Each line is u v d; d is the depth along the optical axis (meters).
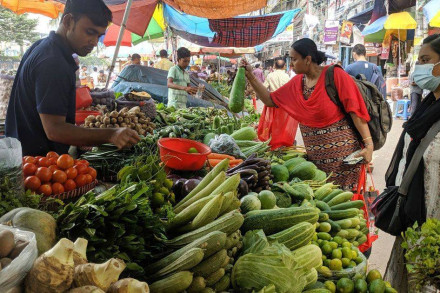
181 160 2.61
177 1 7.20
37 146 2.48
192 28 10.09
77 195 2.21
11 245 1.03
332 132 3.76
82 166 2.30
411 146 2.68
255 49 21.45
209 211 1.83
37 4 8.87
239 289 1.76
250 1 7.02
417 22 9.85
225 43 10.24
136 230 1.65
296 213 2.17
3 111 4.02
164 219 1.92
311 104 3.76
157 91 8.34
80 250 1.17
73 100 2.57
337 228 2.66
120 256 1.52
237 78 3.87
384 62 14.99
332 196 3.13
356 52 8.18
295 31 24.91
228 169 2.80
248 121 6.20
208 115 5.52
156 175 2.08
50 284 1.02
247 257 1.77
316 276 2.08
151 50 19.94
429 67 2.57
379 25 10.67
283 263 1.72
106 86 5.20
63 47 2.37
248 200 2.31
